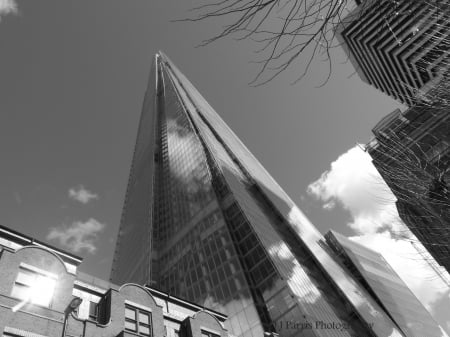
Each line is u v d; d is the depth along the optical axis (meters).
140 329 19.72
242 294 57.84
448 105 7.16
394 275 131.88
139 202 127.38
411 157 8.84
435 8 5.79
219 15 4.36
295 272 62.09
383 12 5.72
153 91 191.25
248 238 67.56
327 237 122.62
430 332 103.38
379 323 68.94
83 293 19.72
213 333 23.03
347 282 79.31
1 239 18.66
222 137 121.69
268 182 115.69
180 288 72.50
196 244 77.44
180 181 104.25
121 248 131.62
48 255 18.34
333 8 4.43
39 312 15.84
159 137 145.12
